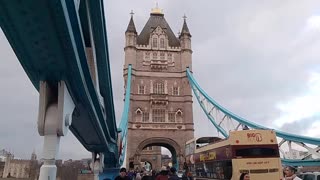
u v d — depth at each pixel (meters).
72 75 11.38
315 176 19.50
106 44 19.12
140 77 89.56
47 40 9.12
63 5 8.00
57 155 11.39
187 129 84.62
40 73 11.05
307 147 45.47
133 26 93.75
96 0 15.22
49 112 11.25
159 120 85.62
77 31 9.91
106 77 21.86
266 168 24.95
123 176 12.30
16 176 67.56
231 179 25.12
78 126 20.45
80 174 38.97
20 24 8.38
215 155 29.73
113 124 32.00
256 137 25.56
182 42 93.31
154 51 92.31
